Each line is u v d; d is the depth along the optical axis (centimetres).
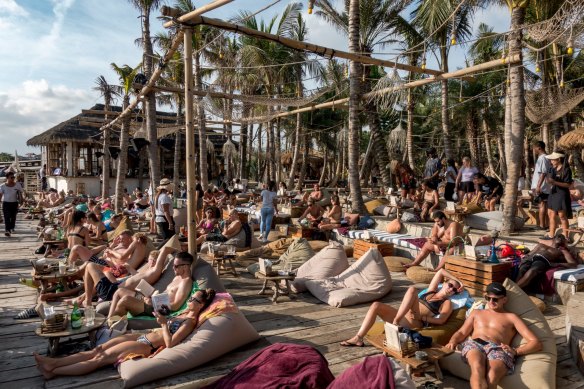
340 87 2306
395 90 914
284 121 3125
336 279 727
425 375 432
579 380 420
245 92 2359
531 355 404
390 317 505
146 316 542
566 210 822
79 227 824
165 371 417
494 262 689
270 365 360
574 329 475
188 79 637
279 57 2252
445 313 496
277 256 988
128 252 750
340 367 443
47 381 412
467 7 1266
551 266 661
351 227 1173
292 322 584
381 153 2009
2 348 491
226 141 3058
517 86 898
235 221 1022
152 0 1298
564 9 579
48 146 2872
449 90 2898
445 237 834
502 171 2781
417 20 1641
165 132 1847
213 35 1823
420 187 1591
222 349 463
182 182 2706
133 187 2805
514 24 851
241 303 671
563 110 1313
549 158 849
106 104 1769
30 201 2402
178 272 543
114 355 438
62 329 447
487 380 387
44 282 666
